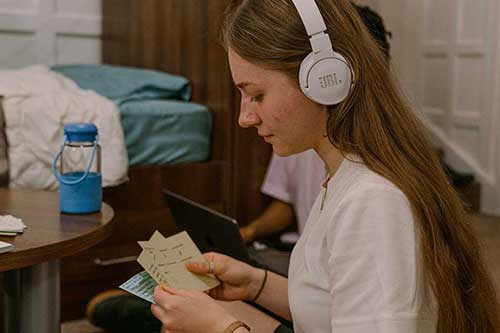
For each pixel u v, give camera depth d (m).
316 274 0.95
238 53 0.94
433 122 4.12
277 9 0.92
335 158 0.97
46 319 1.26
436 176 0.93
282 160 2.35
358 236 0.85
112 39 3.25
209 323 0.97
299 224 2.27
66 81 2.43
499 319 0.99
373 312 0.82
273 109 0.93
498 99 3.73
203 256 1.21
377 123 0.92
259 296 1.25
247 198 2.54
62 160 1.45
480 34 3.81
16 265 1.07
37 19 3.12
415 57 4.18
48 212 1.38
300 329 0.99
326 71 0.90
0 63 3.05
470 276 0.94
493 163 3.77
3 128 2.09
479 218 3.59
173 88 2.63
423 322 0.86
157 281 1.08
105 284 2.35
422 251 0.86
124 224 2.34
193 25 2.65
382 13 4.12
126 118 2.33
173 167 2.43
